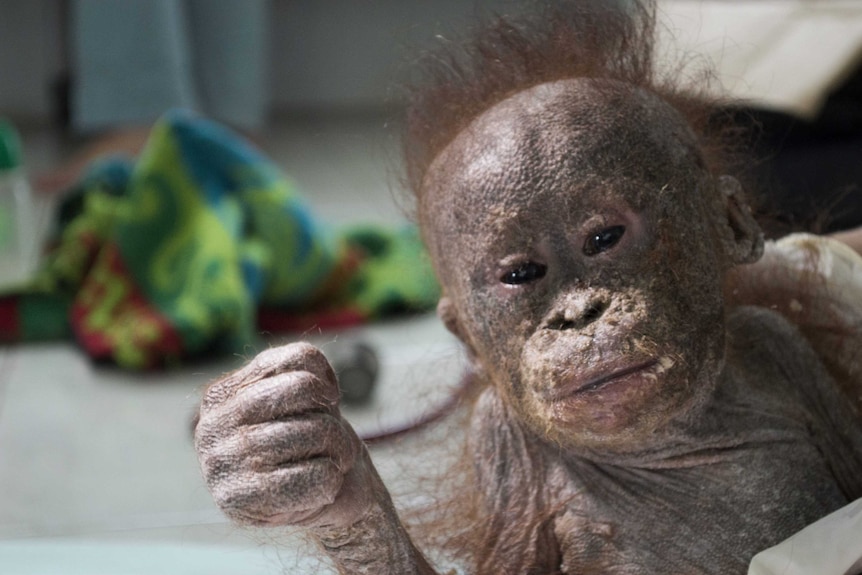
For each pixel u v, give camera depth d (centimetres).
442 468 74
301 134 249
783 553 64
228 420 59
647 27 71
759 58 122
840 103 118
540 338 61
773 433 67
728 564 66
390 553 62
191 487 113
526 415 64
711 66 82
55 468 118
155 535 103
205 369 138
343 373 121
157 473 116
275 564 77
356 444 60
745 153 76
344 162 226
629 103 65
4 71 262
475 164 64
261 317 150
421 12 266
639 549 66
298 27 269
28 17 260
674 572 66
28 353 148
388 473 79
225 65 212
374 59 271
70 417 129
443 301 69
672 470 66
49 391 136
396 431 81
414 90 71
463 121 67
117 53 194
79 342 146
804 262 74
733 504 66
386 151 79
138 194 153
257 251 149
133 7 193
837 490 68
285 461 58
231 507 58
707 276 63
